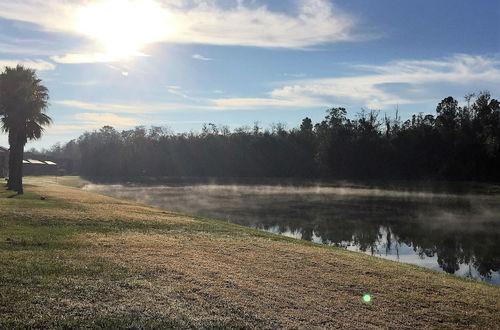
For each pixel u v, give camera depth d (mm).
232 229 20484
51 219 18234
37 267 10273
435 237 29047
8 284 8930
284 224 33781
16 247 12289
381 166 102500
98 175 124312
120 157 126188
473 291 11766
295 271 12219
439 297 10844
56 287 9031
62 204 25469
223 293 9680
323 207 45406
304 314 8938
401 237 28969
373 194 62750
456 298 10875
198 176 119562
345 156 106750
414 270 14156
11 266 10172
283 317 8656
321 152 110750
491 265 21531
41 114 39031
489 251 24719
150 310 8297
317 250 16156
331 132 111625
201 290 9719
